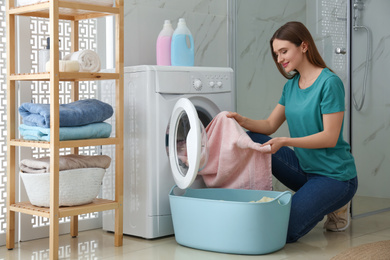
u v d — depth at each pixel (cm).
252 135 276
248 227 229
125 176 275
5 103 263
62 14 272
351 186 259
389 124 347
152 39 319
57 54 225
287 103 268
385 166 344
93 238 272
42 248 253
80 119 237
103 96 287
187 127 261
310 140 246
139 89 265
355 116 327
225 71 291
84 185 241
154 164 263
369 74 335
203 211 237
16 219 266
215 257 230
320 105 251
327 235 272
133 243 260
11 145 247
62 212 229
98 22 301
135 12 309
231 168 260
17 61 265
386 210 346
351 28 323
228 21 358
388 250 229
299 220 251
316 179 259
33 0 236
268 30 344
